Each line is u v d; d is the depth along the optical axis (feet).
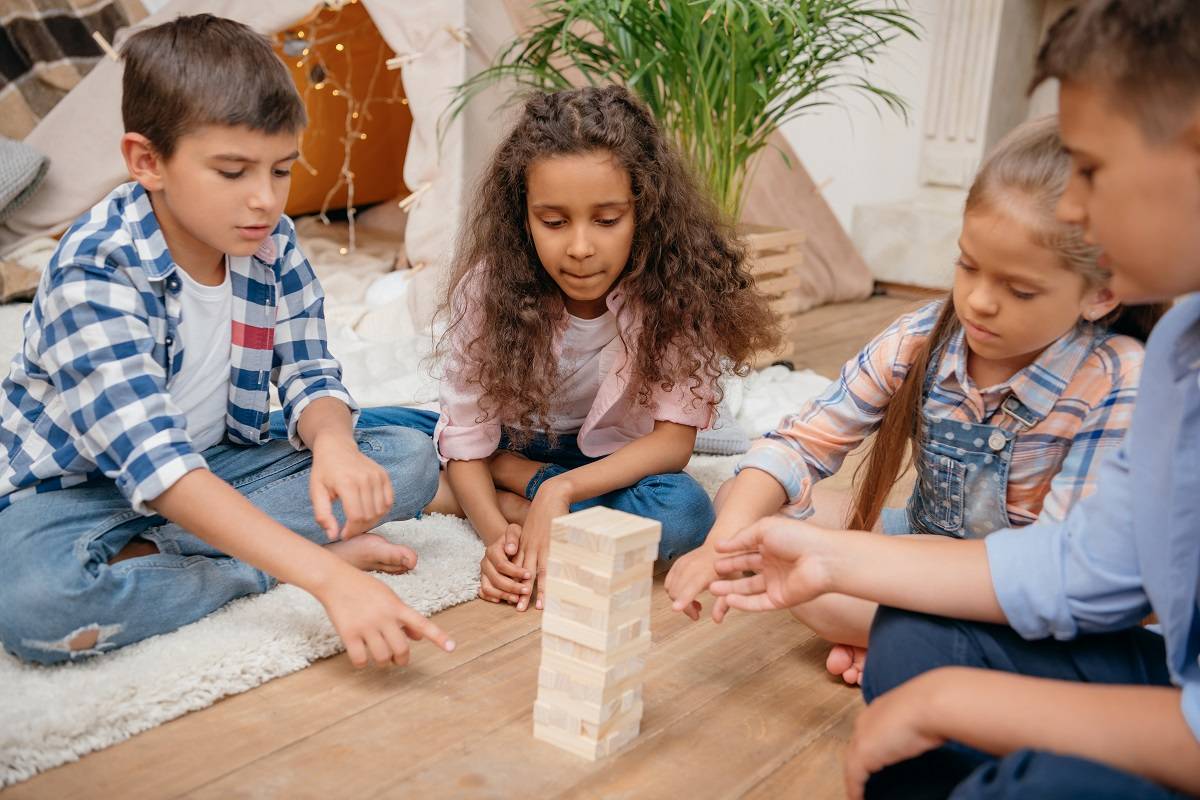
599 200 4.10
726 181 7.06
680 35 6.64
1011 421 3.60
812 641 3.99
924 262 11.17
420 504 4.54
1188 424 2.46
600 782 3.02
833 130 11.62
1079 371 3.52
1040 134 3.15
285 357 4.27
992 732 2.44
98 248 3.57
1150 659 2.87
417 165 7.59
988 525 3.77
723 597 3.21
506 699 3.44
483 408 4.60
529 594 4.11
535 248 4.53
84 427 3.47
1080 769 2.15
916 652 2.86
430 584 4.12
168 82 3.42
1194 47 2.07
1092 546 2.72
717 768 3.13
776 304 7.68
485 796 2.93
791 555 3.03
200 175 3.48
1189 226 2.22
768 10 6.62
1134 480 2.61
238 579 3.83
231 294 3.97
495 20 7.52
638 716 3.26
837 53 7.25
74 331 3.49
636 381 4.64
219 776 2.96
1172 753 2.31
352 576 3.36
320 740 3.16
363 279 8.58
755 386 7.28
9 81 8.71
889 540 2.97
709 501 4.62
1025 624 2.78
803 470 3.90
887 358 3.88
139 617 3.52
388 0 7.50
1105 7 2.21
